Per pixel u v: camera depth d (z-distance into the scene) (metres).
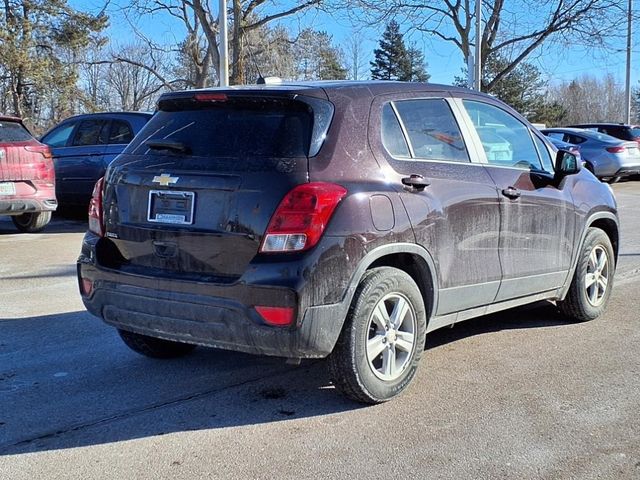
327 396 4.43
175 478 3.41
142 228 4.19
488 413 4.12
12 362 5.09
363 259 3.93
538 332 5.77
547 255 5.43
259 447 3.73
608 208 6.11
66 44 34.75
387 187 4.14
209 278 3.90
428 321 4.54
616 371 4.83
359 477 3.40
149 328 4.17
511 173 5.12
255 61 24.66
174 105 4.48
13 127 9.84
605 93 73.50
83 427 3.99
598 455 3.60
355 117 4.18
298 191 3.78
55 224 12.17
